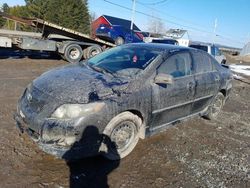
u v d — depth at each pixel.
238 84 12.95
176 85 4.77
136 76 4.27
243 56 40.19
